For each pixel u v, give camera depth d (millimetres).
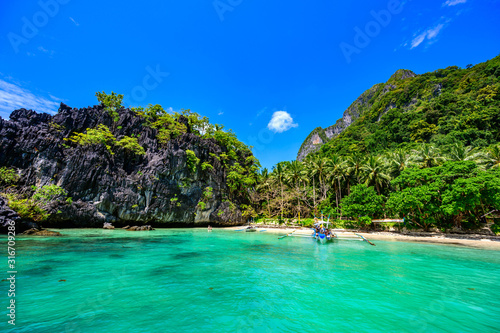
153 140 45438
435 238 29594
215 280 10086
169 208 42406
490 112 63250
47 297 7531
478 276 11164
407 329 5867
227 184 53906
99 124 40875
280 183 57938
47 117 36906
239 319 6289
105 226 34938
